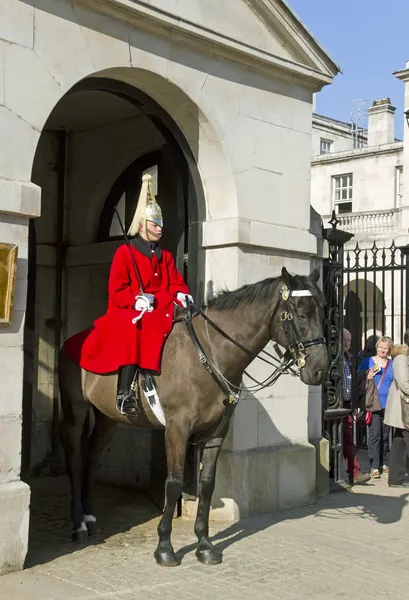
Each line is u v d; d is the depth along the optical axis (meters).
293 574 5.35
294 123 7.84
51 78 5.59
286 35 7.57
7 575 5.10
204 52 6.85
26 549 5.26
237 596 4.86
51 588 4.88
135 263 5.69
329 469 8.48
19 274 5.29
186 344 5.48
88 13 5.85
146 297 5.48
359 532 6.61
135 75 6.44
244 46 7.05
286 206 7.70
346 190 26.56
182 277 6.68
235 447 6.99
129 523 6.75
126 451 8.29
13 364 5.24
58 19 5.64
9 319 5.15
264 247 7.36
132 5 6.02
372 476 9.56
